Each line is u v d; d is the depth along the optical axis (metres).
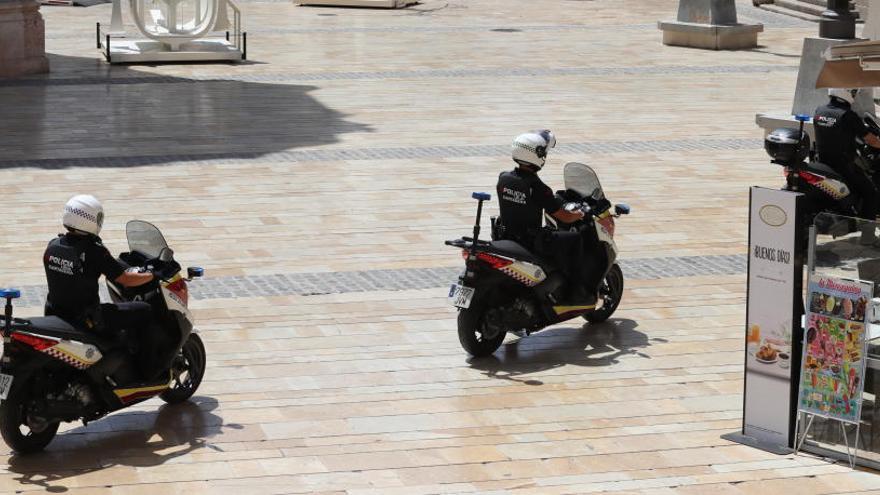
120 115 24.03
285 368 11.18
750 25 35.28
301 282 13.75
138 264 9.85
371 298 13.23
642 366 11.29
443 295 13.38
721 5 35.09
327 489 8.64
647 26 40.72
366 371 11.12
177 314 9.71
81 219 9.22
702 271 14.40
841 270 9.04
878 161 14.89
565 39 37.16
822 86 9.59
